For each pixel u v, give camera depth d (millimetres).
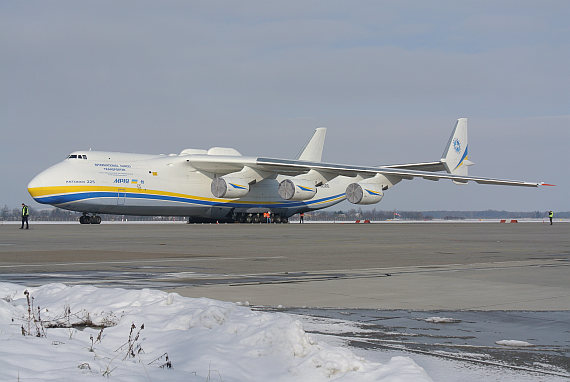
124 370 5082
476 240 28734
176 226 46594
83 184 44594
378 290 10914
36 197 43656
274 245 23500
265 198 54156
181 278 12453
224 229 40125
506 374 5633
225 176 47562
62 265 15047
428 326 7793
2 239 27250
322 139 59656
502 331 7516
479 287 11375
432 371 5715
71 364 5117
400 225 58688
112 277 12492
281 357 5574
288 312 8734
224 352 5715
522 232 40250
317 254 19062
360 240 27812
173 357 5645
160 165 48625
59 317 7375
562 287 11422
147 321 6977
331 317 8359
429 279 12547
